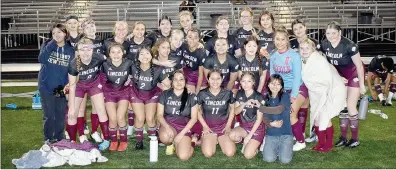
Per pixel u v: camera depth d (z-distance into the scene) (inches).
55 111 286.0
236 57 302.7
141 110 281.6
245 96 271.0
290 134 265.0
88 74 276.2
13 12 786.2
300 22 283.7
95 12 816.9
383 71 414.6
